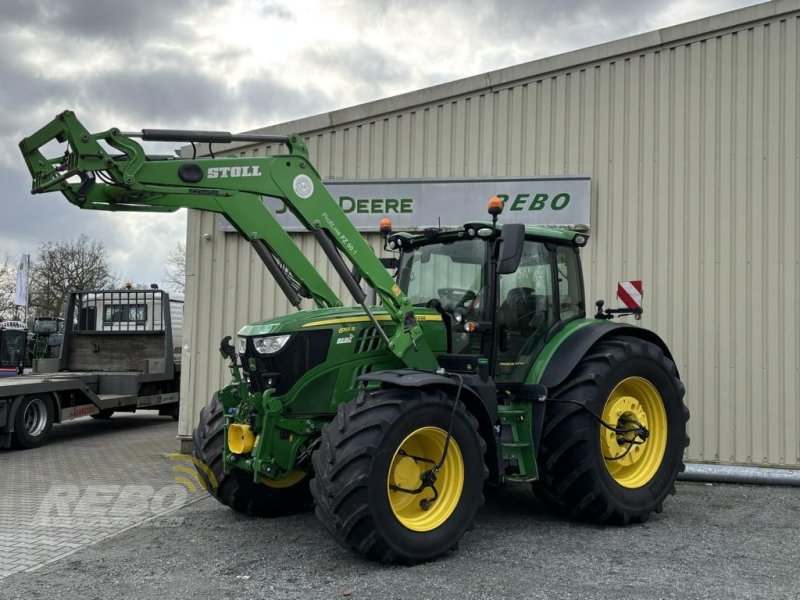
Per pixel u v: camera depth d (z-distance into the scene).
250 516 5.79
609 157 8.20
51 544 5.09
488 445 5.02
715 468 7.27
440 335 5.45
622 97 8.17
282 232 5.26
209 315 9.29
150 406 12.77
